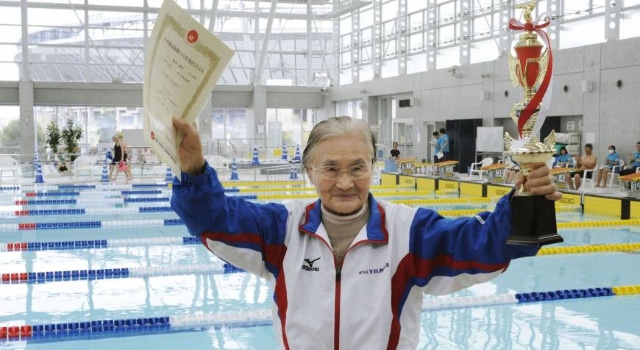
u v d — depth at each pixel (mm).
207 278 6266
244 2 27375
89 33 26344
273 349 4188
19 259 7176
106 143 26906
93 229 9508
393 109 25875
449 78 20844
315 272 1678
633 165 12828
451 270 1659
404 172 17766
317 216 1740
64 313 5020
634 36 14703
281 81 29203
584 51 15523
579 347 4180
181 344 4312
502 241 1552
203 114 27578
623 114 14555
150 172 21578
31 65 26047
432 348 4176
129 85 26297
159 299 5461
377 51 26203
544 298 5457
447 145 18109
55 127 21016
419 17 23438
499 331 4539
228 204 1714
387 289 1649
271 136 27719
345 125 1689
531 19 1569
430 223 1710
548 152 1456
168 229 9477
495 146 17953
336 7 27359
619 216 10625
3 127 26156
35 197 13766
